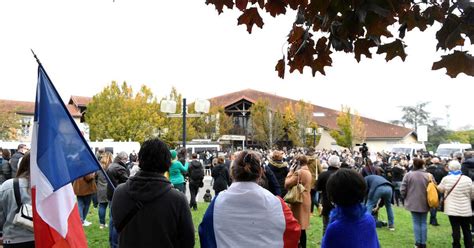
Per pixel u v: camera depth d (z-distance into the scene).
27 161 4.07
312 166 10.13
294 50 2.26
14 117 49.34
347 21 1.95
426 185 7.56
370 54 2.16
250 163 3.03
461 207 7.33
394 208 13.98
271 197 3.01
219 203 3.00
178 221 2.99
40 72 3.37
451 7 1.94
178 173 10.53
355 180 2.55
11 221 3.96
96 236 8.34
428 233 9.75
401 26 2.09
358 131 50.59
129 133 43.22
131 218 2.93
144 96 45.72
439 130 76.56
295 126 48.97
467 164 9.20
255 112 51.06
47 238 3.26
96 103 46.16
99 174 9.23
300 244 6.88
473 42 1.94
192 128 44.47
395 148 34.06
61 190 3.41
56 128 3.34
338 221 2.57
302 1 2.09
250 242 2.87
